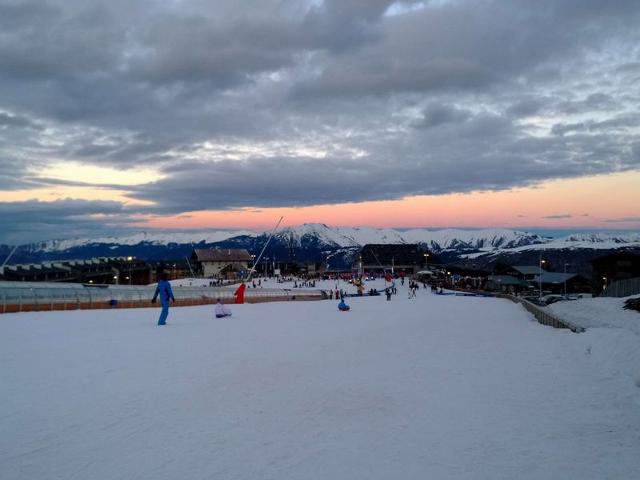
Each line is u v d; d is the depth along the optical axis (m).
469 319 32.12
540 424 8.35
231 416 9.02
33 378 12.20
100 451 7.27
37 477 6.38
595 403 9.61
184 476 6.38
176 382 11.80
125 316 33.62
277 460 6.90
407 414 9.08
